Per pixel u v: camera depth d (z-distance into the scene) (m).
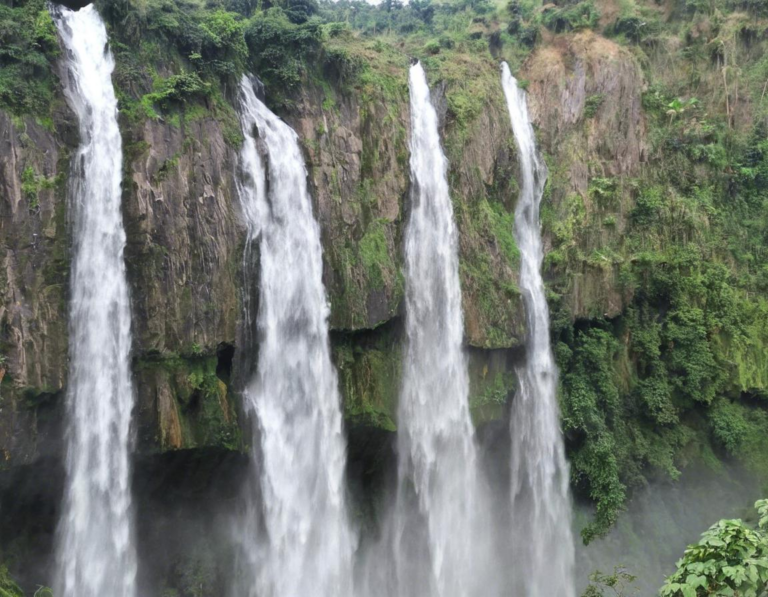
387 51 31.30
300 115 26.30
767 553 11.48
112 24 22.25
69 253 19.95
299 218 25.20
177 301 21.47
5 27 19.73
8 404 18.44
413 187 29.09
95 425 20.23
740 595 11.07
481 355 29.62
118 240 20.84
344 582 25.20
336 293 25.67
